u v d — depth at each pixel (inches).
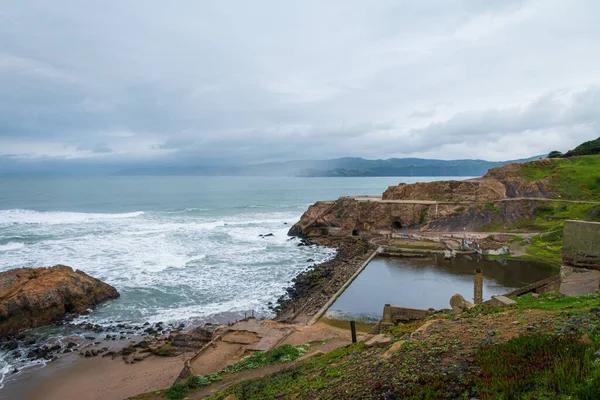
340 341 972.6
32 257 1945.1
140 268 1824.6
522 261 1987.0
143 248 2222.0
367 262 2034.9
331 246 2492.6
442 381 343.0
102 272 1747.0
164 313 1344.7
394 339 565.9
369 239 2682.1
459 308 760.3
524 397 283.4
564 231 827.4
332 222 2957.7
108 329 1230.9
